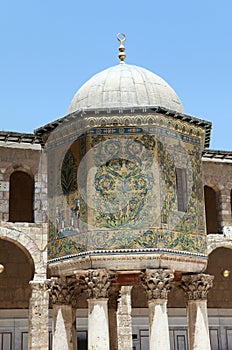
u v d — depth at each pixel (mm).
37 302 28281
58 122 18719
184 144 18656
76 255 17422
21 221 34375
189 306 18094
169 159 18047
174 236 17484
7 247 33438
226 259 37594
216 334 36094
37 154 30891
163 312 16641
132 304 34438
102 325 16547
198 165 19047
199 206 18688
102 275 16781
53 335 18141
